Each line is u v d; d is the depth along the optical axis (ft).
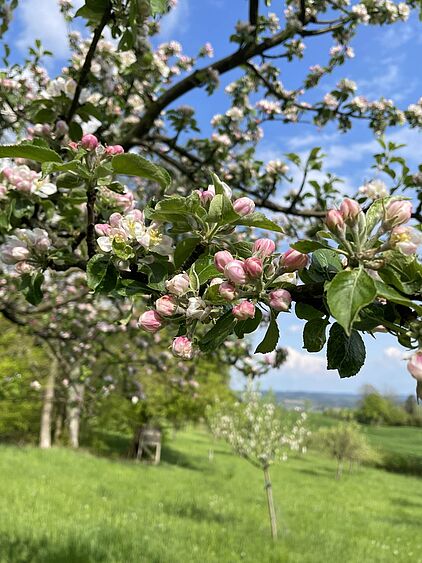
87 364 22.58
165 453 80.84
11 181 6.45
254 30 14.08
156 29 11.44
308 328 3.88
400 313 3.48
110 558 21.79
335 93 16.61
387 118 16.87
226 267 3.67
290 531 35.32
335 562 28.25
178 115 14.47
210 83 14.16
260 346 4.04
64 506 31.91
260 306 3.88
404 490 59.67
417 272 3.31
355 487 61.16
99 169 4.56
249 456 36.73
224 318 3.87
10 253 5.50
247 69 17.62
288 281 3.78
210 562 24.35
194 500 41.68
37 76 13.32
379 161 12.23
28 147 4.21
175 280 3.98
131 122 15.61
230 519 36.68
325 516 43.39
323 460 84.17
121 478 48.85
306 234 13.85
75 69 11.52
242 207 4.13
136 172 4.46
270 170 15.39
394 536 38.32
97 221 5.44
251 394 38.65
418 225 3.78
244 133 17.78
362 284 2.93
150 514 33.91
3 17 10.64
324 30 14.96
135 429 71.20
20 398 26.04
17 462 48.47
